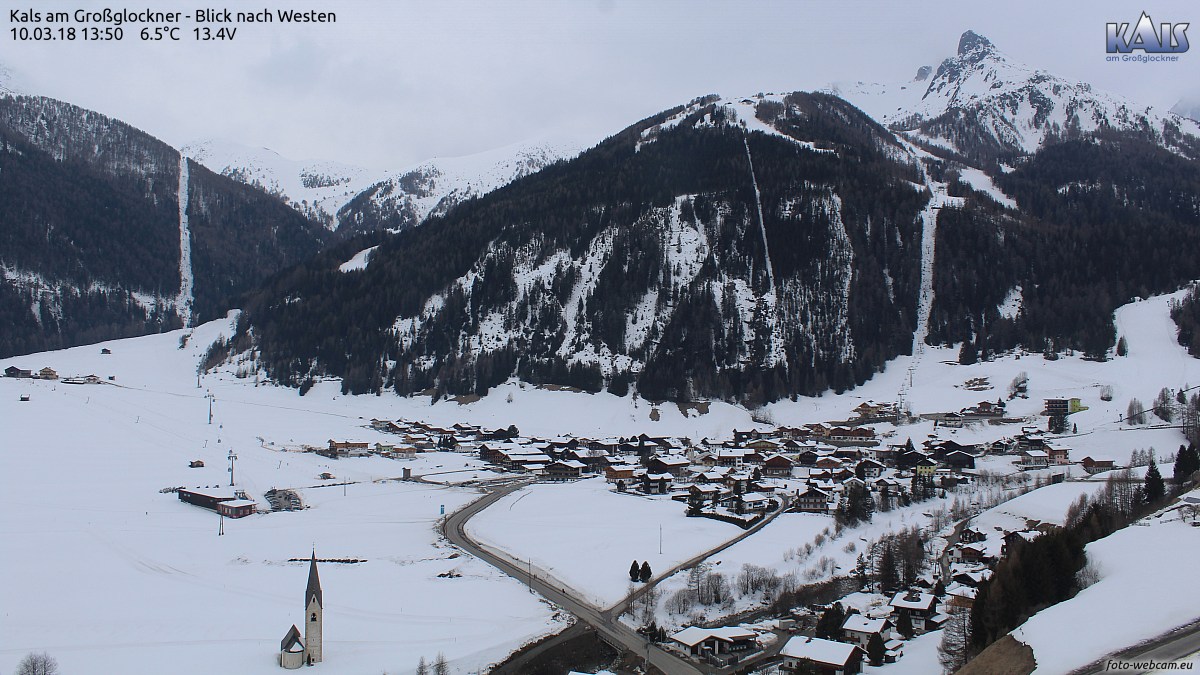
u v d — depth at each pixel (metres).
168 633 97.19
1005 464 199.25
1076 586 83.06
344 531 147.88
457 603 109.62
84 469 186.38
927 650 90.69
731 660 93.75
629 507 169.88
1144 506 124.38
